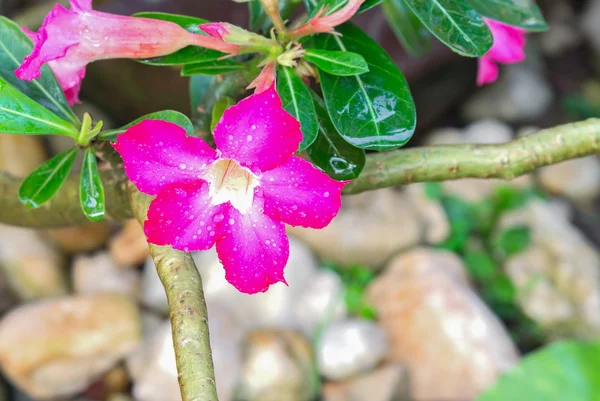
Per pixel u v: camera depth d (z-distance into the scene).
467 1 0.48
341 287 1.35
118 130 0.45
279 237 0.42
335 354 1.24
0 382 1.22
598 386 0.84
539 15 0.53
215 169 0.42
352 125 0.45
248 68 0.46
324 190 0.42
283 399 1.19
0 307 1.28
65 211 0.52
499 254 1.46
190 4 1.17
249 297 1.29
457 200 1.50
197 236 0.42
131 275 1.35
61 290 1.32
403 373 1.25
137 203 0.47
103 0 0.70
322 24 0.45
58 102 0.46
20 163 1.32
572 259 1.43
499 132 1.64
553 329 1.38
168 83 1.35
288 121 0.41
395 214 1.42
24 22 0.78
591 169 1.63
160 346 1.21
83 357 1.19
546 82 1.85
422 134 1.67
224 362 1.17
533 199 1.54
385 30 1.36
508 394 0.84
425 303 1.29
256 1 0.48
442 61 1.45
